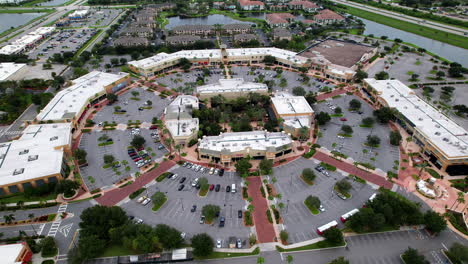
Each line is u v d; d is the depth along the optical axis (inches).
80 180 6993.1
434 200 6432.1
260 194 6643.7
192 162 7667.3
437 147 7308.1
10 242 5546.3
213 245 5305.1
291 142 7790.4
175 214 6136.8
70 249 5408.5
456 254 5044.3
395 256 5285.4
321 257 5265.8
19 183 6540.4
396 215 5772.6
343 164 7549.2
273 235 5674.2
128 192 6727.4
